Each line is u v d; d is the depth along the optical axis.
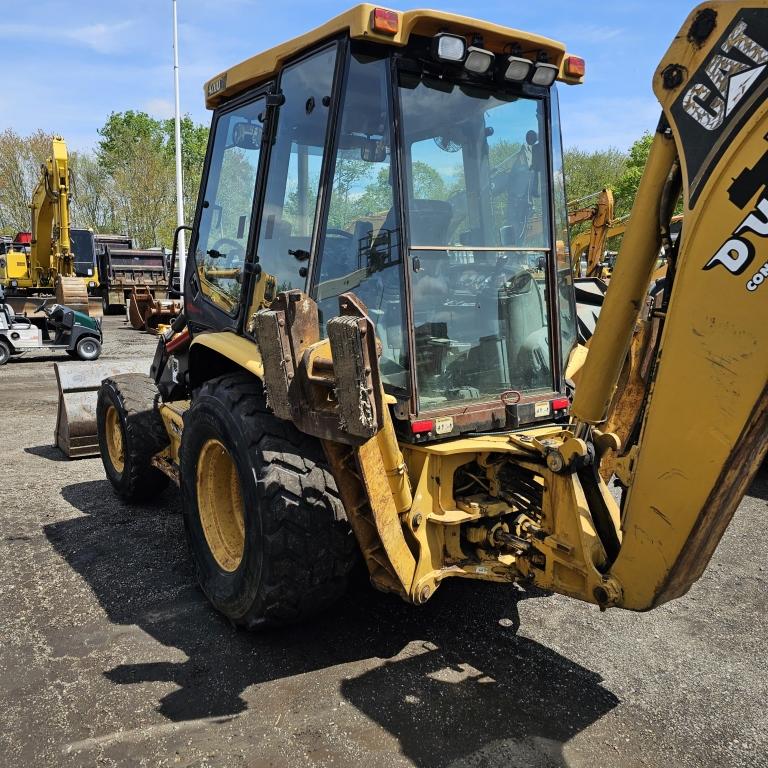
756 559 4.06
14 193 38.03
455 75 2.87
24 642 3.15
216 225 3.88
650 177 2.09
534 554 2.65
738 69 1.80
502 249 3.06
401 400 2.77
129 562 4.03
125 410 4.81
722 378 1.91
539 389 3.23
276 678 2.83
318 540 2.82
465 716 2.59
